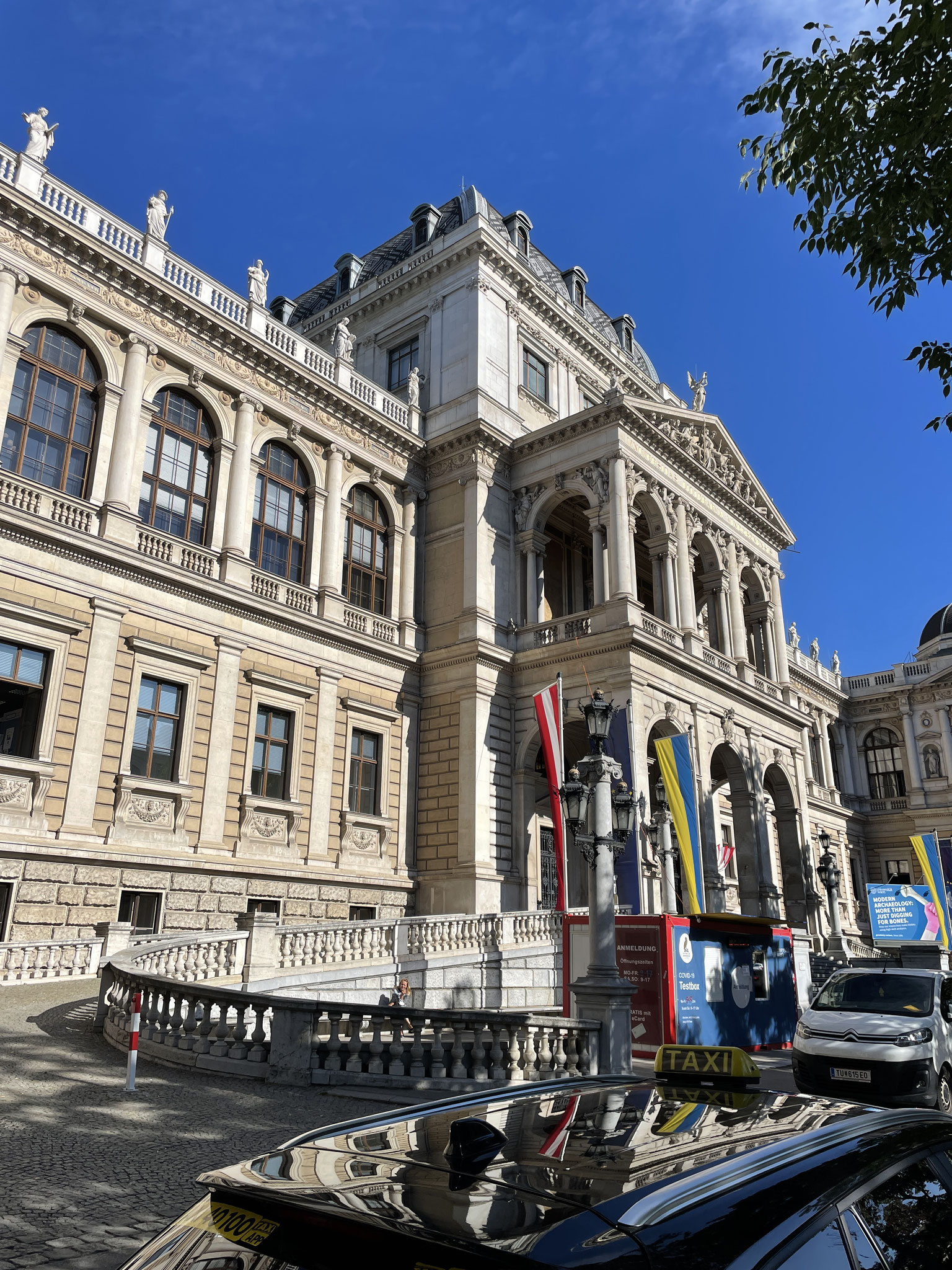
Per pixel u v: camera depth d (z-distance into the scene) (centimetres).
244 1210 255
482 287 4062
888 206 1212
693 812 3095
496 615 3747
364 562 3694
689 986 1977
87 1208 730
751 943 2238
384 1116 346
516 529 3953
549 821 3966
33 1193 759
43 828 2411
